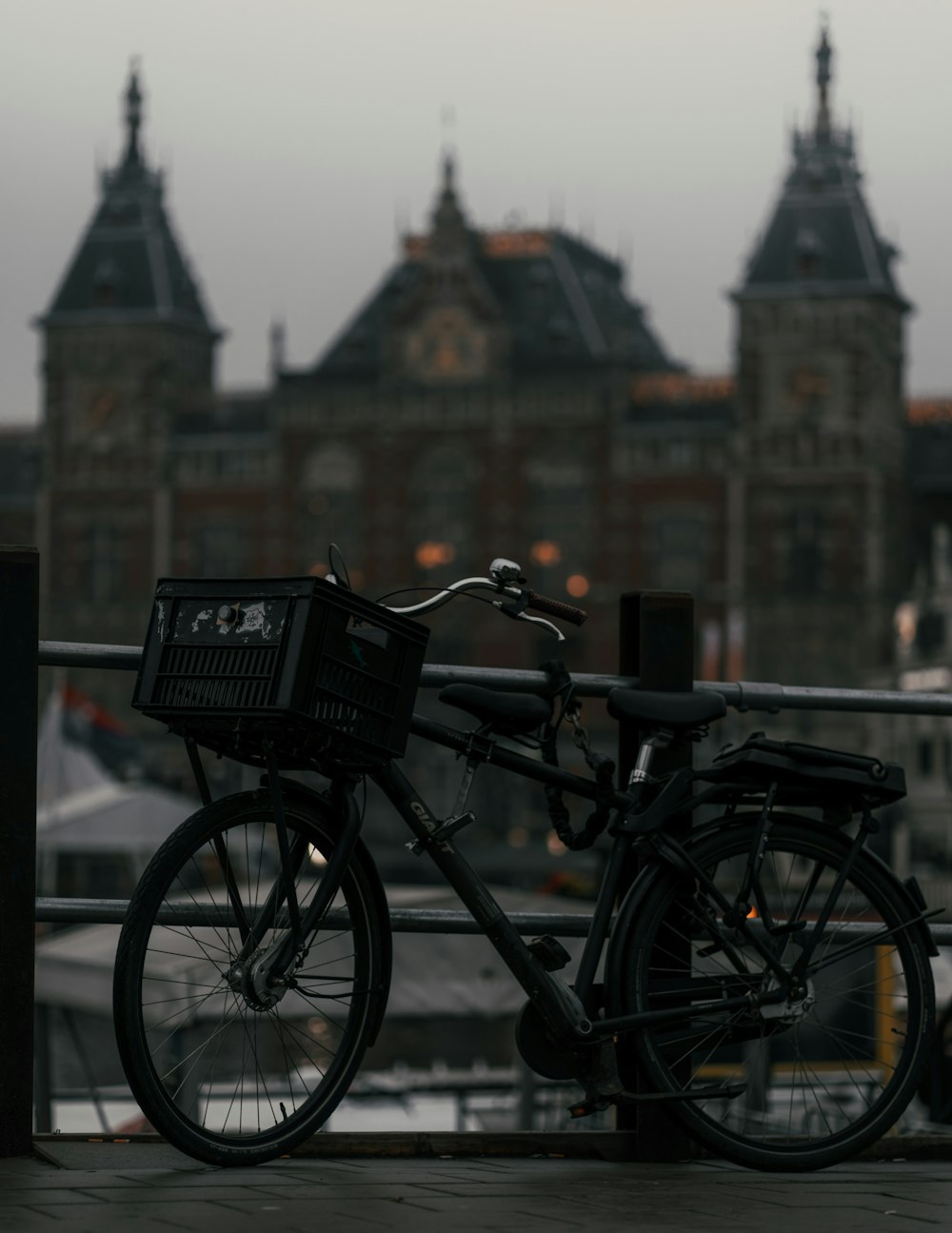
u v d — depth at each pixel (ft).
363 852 15.46
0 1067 15.61
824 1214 13.47
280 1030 15.26
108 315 315.58
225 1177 14.55
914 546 302.66
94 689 301.02
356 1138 16.44
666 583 292.61
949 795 217.97
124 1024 14.17
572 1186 14.66
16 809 15.74
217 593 14.80
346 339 314.14
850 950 16.19
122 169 328.08
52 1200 13.30
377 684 14.96
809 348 288.10
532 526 298.15
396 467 303.48
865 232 291.58
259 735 14.74
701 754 194.49
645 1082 16.37
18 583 15.97
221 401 320.70
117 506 315.17
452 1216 12.98
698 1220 13.08
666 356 352.28
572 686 16.78
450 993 60.13
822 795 16.22
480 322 300.81
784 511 288.71
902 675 245.45
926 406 313.94
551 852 231.09
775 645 288.30
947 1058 38.14
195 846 14.67
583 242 327.47
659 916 15.83
